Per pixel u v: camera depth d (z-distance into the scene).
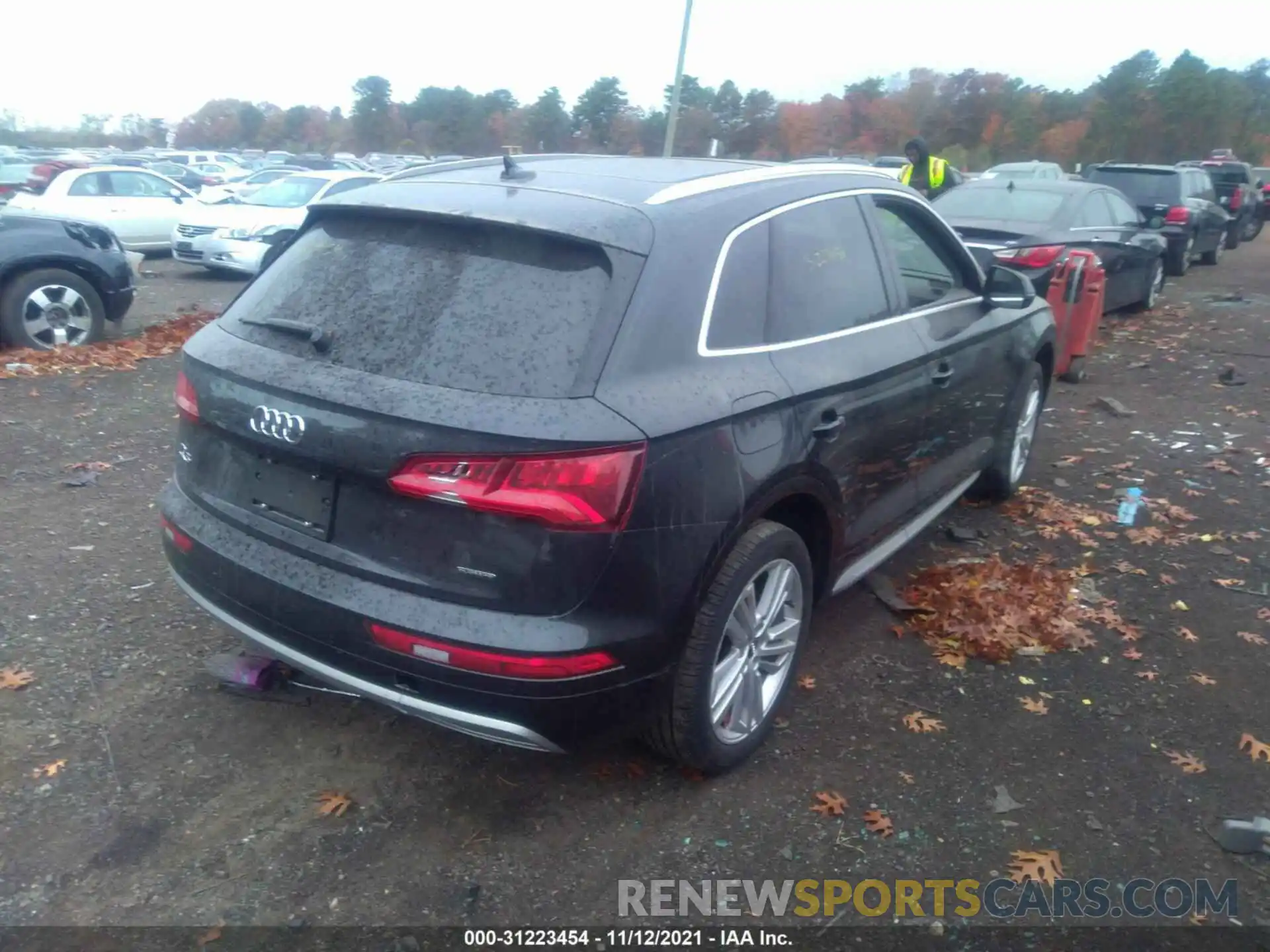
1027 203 10.45
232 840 3.15
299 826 3.22
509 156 3.61
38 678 3.91
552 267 3.01
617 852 3.16
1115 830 3.32
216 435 3.33
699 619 3.17
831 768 3.59
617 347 2.90
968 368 4.75
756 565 3.30
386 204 3.31
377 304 3.11
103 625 4.32
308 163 37.12
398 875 3.04
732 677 3.41
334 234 3.43
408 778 3.46
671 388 2.99
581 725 2.96
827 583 3.93
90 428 6.95
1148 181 17.02
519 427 2.72
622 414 2.82
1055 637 4.43
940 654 4.34
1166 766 3.65
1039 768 3.62
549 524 2.74
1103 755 3.70
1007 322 5.23
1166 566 5.27
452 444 2.74
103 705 3.78
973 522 5.78
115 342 9.68
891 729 3.82
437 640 2.82
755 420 3.23
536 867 3.09
